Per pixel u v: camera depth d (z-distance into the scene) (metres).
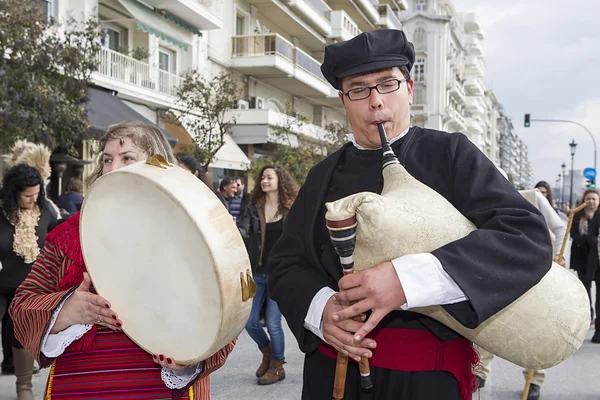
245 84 22.77
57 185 12.13
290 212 2.16
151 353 1.76
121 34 15.91
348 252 1.57
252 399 4.63
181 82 17.50
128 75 15.05
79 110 9.08
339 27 29.41
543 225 1.60
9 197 4.42
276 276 2.04
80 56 9.12
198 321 1.64
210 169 17.55
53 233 2.08
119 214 1.77
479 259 1.52
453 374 1.77
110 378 1.92
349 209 1.54
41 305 1.89
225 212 1.65
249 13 22.98
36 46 8.38
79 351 1.92
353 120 1.91
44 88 8.20
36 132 8.16
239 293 1.60
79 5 13.40
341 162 2.07
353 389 1.85
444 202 1.64
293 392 4.80
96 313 1.82
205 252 1.56
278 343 5.01
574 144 42.72
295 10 25.11
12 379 4.85
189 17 17.33
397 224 1.53
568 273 1.71
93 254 1.86
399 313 1.77
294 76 23.34
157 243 1.69
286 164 18.20
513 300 1.52
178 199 1.59
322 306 1.79
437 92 52.59
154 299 1.73
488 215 1.64
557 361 1.60
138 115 14.09
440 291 1.52
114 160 2.05
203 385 2.09
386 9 37.50
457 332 1.71
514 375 5.33
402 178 1.69
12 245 4.41
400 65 1.85
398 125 1.90
